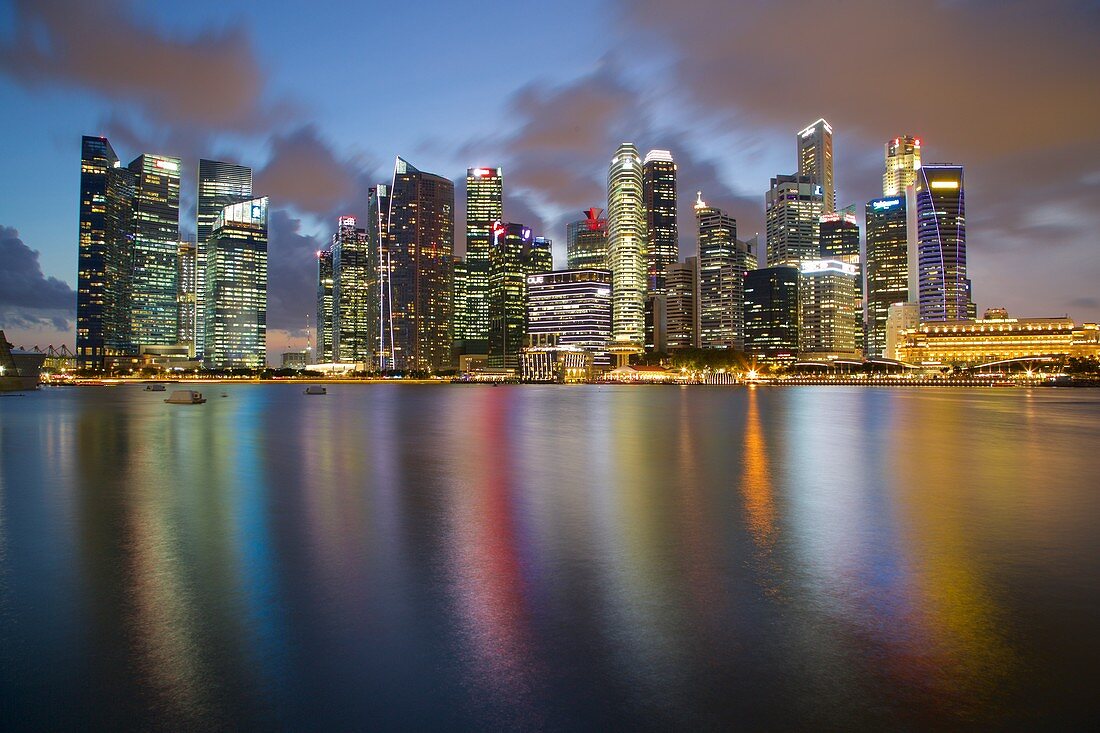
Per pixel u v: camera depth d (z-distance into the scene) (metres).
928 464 40.44
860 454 45.88
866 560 18.33
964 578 16.62
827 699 10.45
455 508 26.00
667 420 83.69
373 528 22.38
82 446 50.59
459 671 11.48
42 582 16.50
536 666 11.64
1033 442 55.47
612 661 11.84
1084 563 18.00
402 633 13.13
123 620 13.91
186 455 44.75
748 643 12.58
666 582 16.31
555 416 92.38
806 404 131.38
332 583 16.33
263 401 148.62
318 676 11.32
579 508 25.98
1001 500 27.94
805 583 16.23
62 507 26.22
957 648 12.32
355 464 39.94
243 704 10.40
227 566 17.83
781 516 24.47
